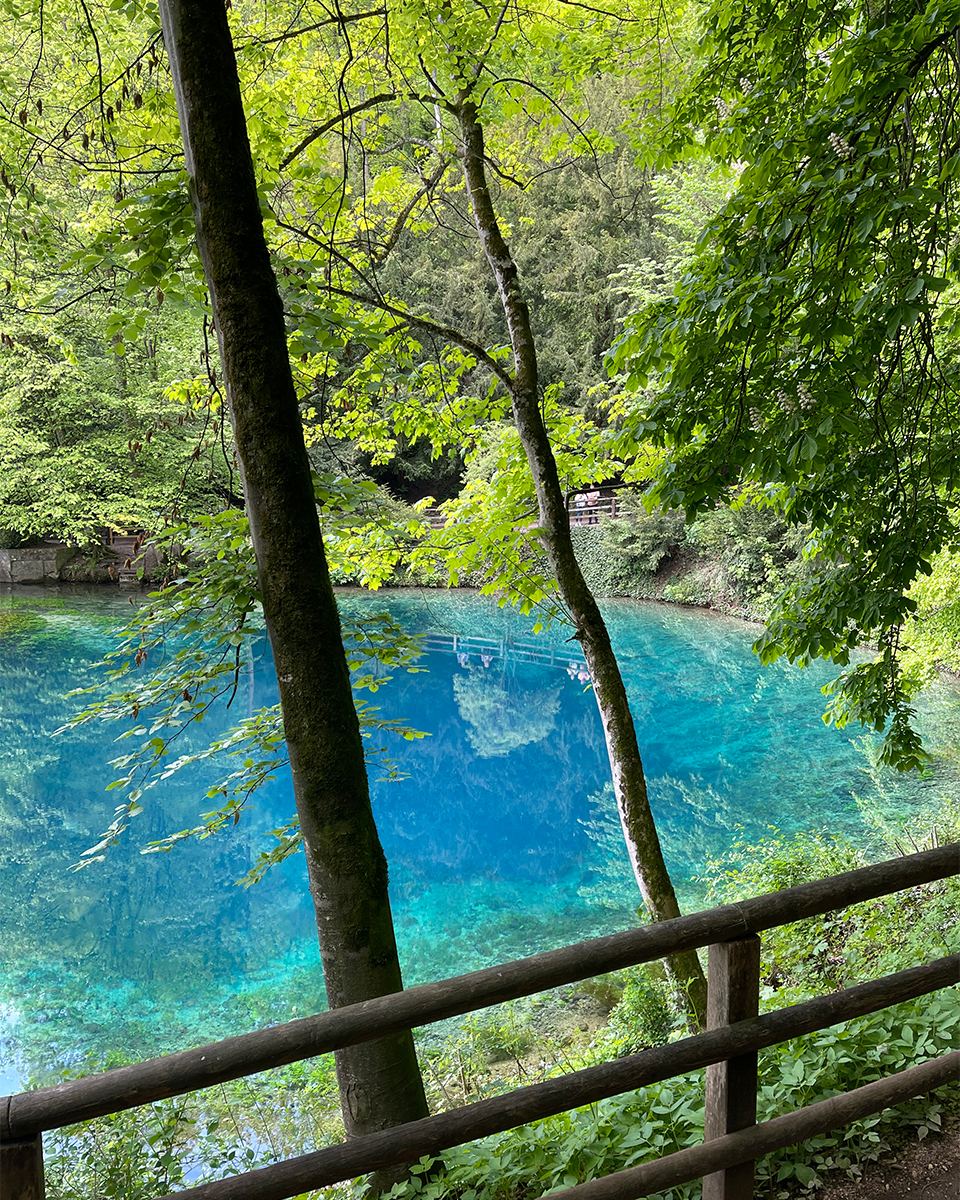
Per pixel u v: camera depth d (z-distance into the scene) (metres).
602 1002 6.54
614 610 24.12
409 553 6.59
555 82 6.15
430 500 7.16
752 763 11.52
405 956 7.59
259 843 10.73
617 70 6.06
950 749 10.25
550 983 1.88
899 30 3.38
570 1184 2.46
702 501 3.87
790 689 15.07
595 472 6.68
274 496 2.66
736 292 3.52
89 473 24.23
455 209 6.54
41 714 15.50
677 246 17.36
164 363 20.45
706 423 3.97
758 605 20.59
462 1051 5.63
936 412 4.38
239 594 3.52
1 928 8.51
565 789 12.30
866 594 4.26
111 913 8.86
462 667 20.33
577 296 27.34
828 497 4.22
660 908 5.23
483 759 13.90
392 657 4.38
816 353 3.68
